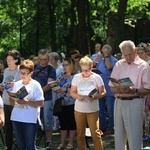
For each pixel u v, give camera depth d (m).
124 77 7.50
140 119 7.37
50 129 9.66
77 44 23.92
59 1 26.89
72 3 24.94
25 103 7.28
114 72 7.62
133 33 27.94
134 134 7.34
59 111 9.30
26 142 7.30
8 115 8.69
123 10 16.70
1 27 33.38
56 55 11.36
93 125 8.30
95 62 11.41
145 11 25.20
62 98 9.45
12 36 35.50
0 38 34.41
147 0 24.44
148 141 10.11
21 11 30.16
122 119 7.50
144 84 7.35
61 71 11.01
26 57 33.00
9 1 29.75
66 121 9.55
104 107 11.17
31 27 31.17
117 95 7.50
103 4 26.92
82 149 8.47
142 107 7.41
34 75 9.49
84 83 8.34
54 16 27.89
